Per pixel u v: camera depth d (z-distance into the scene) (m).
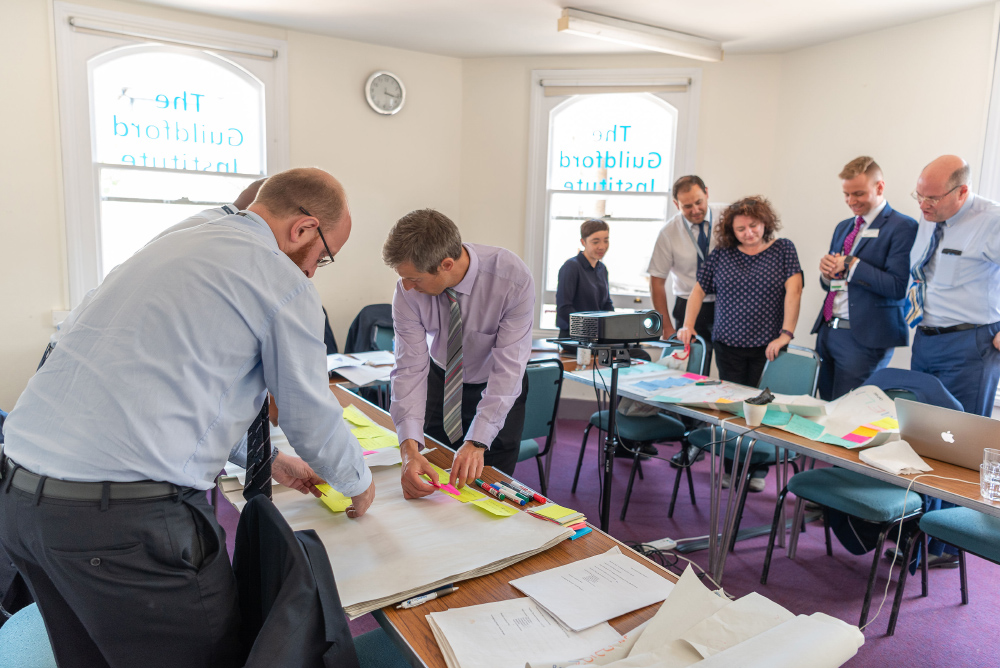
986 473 1.65
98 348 0.94
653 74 4.66
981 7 3.57
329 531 1.27
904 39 3.92
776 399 2.46
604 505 2.22
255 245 1.02
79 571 0.92
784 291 3.26
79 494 0.91
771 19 3.91
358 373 3.03
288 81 4.40
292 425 1.09
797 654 0.79
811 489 2.43
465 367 2.00
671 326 4.23
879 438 2.05
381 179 4.80
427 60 4.84
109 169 4.05
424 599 1.05
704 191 3.80
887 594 2.51
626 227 4.95
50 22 3.71
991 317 2.81
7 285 3.77
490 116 4.95
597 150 4.93
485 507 1.38
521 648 0.93
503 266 1.81
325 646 0.87
